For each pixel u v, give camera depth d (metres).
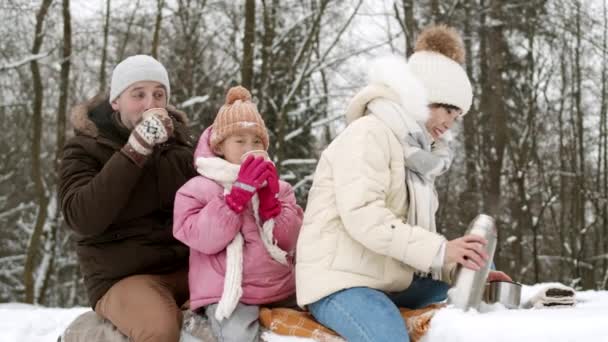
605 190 19.95
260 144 2.61
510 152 15.76
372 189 2.24
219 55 16.34
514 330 1.93
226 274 2.40
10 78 17.75
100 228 2.69
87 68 17.05
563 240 19.50
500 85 14.73
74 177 2.81
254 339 2.38
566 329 1.87
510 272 14.77
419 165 2.38
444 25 2.71
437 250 2.18
